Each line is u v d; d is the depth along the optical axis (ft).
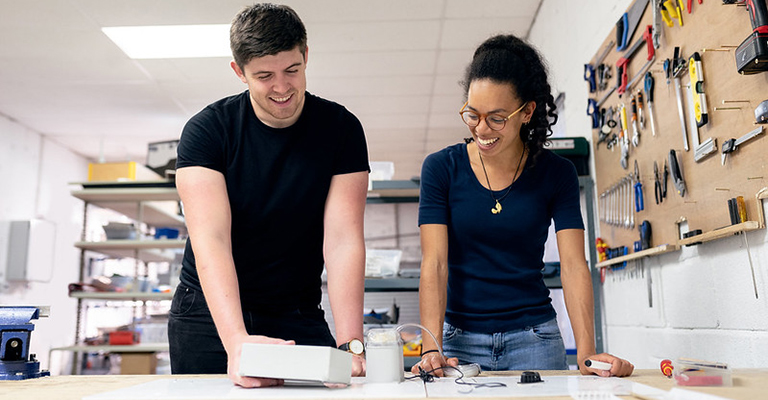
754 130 4.23
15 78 14.40
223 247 3.69
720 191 4.84
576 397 2.54
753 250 4.46
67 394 2.83
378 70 14.16
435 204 4.45
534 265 4.61
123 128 18.47
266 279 4.35
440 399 2.54
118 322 21.38
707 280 5.22
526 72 4.03
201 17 11.57
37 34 12.16
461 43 12.84
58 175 19.88
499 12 11.67
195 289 4.40
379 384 3.11
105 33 12.19
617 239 7.49
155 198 14.32
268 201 4.18
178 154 4.00
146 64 13.74
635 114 6.65
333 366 2.87
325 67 13.94
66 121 17.74
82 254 14.79
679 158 5.61
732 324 4.81
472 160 4.51
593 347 3.95
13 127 17.51
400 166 23.58
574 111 9.43
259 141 4.12
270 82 3.66
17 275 16.83
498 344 4.47
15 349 3.85
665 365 3.41
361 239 4.21
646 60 6.29
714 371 2.68
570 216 4.45
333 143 4.26
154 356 13.84
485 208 4.43
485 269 4.51
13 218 17.43
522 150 4.47
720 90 4.76
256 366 2.89
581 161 8.79
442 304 4.23
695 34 5.17
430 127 18.61
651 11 6.10
